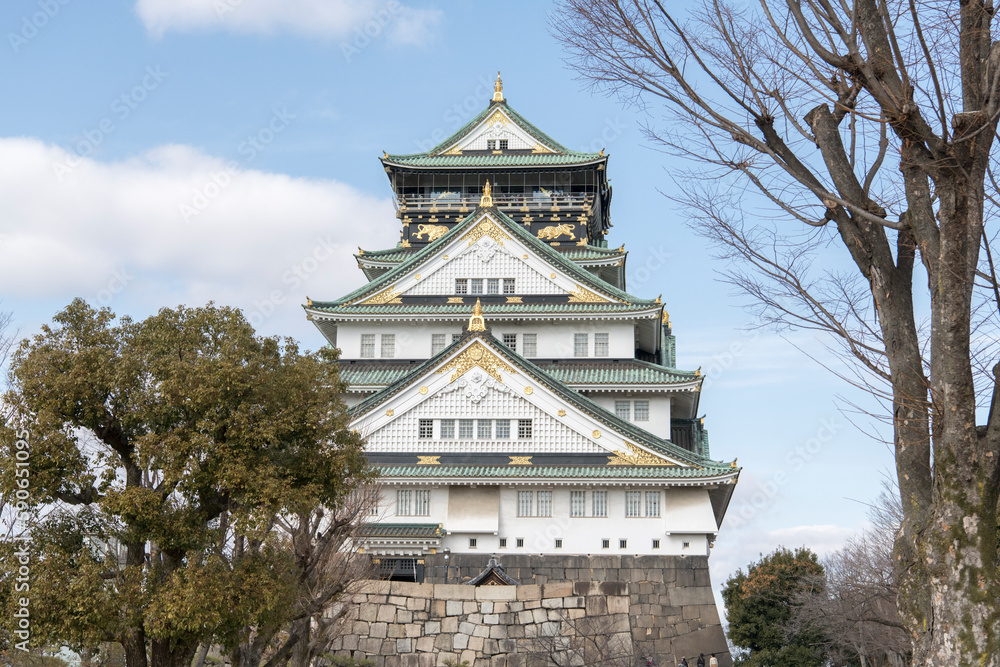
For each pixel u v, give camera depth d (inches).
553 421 2156.7
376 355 2484.0
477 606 1759.4
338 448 1115.9
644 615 2030.0
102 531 1001.5
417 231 2913.4
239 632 1016.2
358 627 1733.5
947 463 611.8
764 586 2551.7
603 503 2114.9
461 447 2156.7
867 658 2342.5
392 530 2036.2
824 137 680.4
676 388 2310.5
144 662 983.6
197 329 1043.9
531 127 3056.1
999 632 577.9
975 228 604.7
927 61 601.0
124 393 994.7
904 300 647.1
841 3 649.0
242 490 997.2
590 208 2910.9
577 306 2447.1
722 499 2338.8
